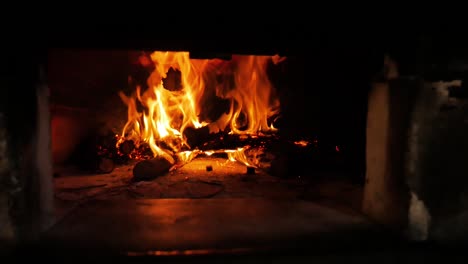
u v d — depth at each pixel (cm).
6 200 193
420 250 200
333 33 214
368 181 248
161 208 261
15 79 193
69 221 236
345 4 206
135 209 258
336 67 361
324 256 195
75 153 394
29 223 203
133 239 207
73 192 298
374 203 239
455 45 201
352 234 217
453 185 208
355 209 263
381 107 229
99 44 217
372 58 231
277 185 321
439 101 204
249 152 393
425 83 203
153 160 341
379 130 233
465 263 198
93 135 396
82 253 190
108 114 398
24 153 199
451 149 207
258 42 218
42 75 216
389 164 222
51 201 229
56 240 206
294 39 217
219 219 239
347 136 376
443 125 206
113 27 204
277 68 410
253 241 205
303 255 194
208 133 398
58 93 375
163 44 221
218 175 346
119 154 381
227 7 203
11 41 190
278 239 208
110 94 396
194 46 223
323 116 402
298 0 204
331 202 279
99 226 227
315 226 229
